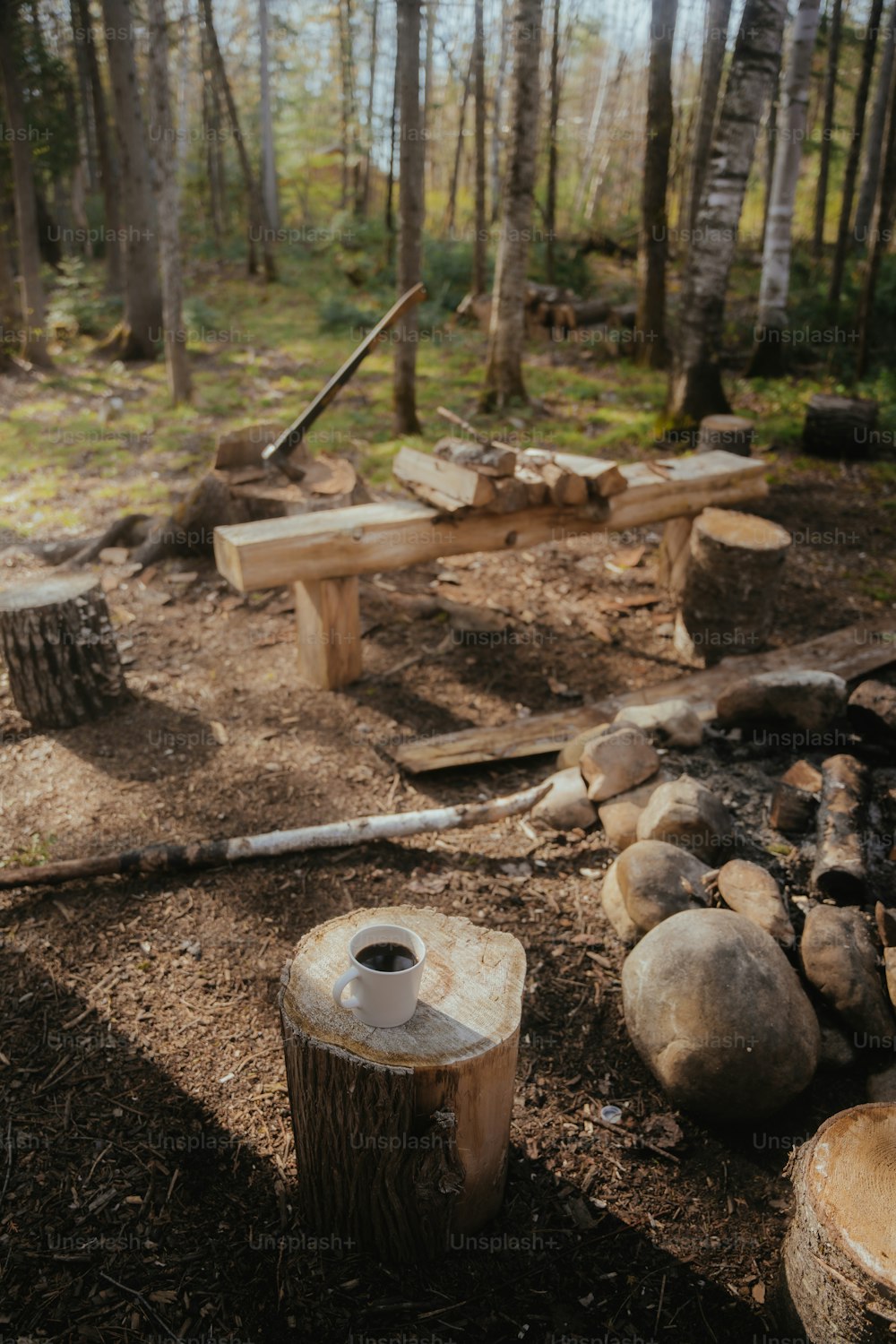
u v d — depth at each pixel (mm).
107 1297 2316
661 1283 2428
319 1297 2352
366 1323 2297
